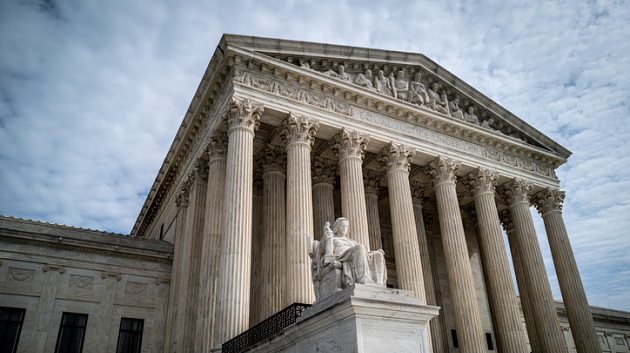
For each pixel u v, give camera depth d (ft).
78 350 114.01
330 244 59.26
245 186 93.66
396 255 110.52
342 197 108.47
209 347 88.84
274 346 58.90
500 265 122.31
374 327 44.75
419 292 104.88
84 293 119.75
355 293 46.47
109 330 118.62
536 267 130.82
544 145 155.02
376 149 123.03
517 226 138.00
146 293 126.52
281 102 106.73
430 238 159.02
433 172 128.26
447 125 131.23
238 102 100.68
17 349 108.06
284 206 119.34
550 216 147.23
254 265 119.55
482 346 107.96
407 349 45.29
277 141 120.37
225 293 83.15
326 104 113.91
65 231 125.08
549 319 124.77
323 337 48.49
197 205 117.19
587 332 130.82
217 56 106.83
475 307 112.16
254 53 104.99
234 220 89.66
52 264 119.14
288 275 92.12
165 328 123.54
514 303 118.62
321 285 58.03
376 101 119.96
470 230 166.81
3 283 112.27
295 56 113.09
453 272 116.26
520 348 113.09
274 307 106.22
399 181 116.78
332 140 116.67
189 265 110.22
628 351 217.36
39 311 113.29
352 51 121.39
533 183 145.38
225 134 110.22
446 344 141.79
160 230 164.76
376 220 131.23
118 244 129.29
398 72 131.23
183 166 136.77
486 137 138.31
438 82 139.54
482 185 132.46
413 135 124.88
